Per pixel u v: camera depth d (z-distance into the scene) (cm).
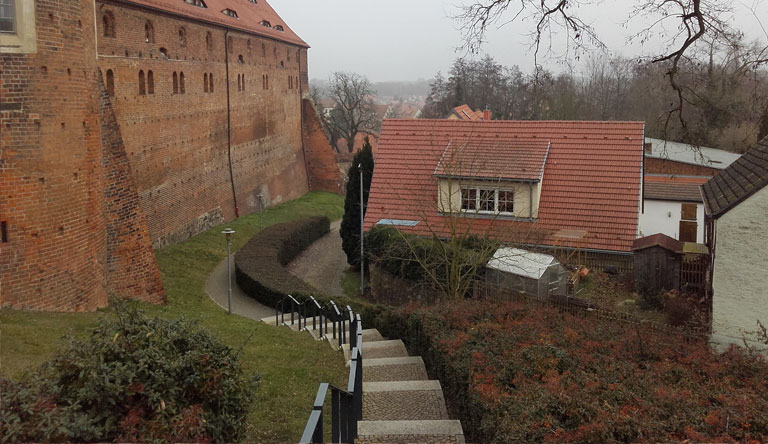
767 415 696
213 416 679
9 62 1384
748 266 1505
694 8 1303
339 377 1211
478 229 2494
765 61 1445
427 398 1023
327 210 5112
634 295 2114
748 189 1502
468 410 857
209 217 3819
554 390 764
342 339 1506
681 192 3597
